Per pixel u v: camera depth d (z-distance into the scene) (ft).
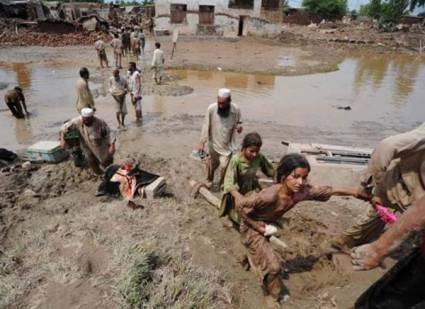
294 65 65.05
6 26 84.28
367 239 12.71
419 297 6.83
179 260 11.75
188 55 70.49
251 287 11.16
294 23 171.83
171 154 22.84
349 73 61.11
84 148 17.65
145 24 120.67
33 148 19.49
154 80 46.19
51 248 12.23
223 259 12.33
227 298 10.59
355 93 44.98
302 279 11.73
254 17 103.60
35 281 10.62
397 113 36.32
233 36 103.76
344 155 19.62
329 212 16.14
